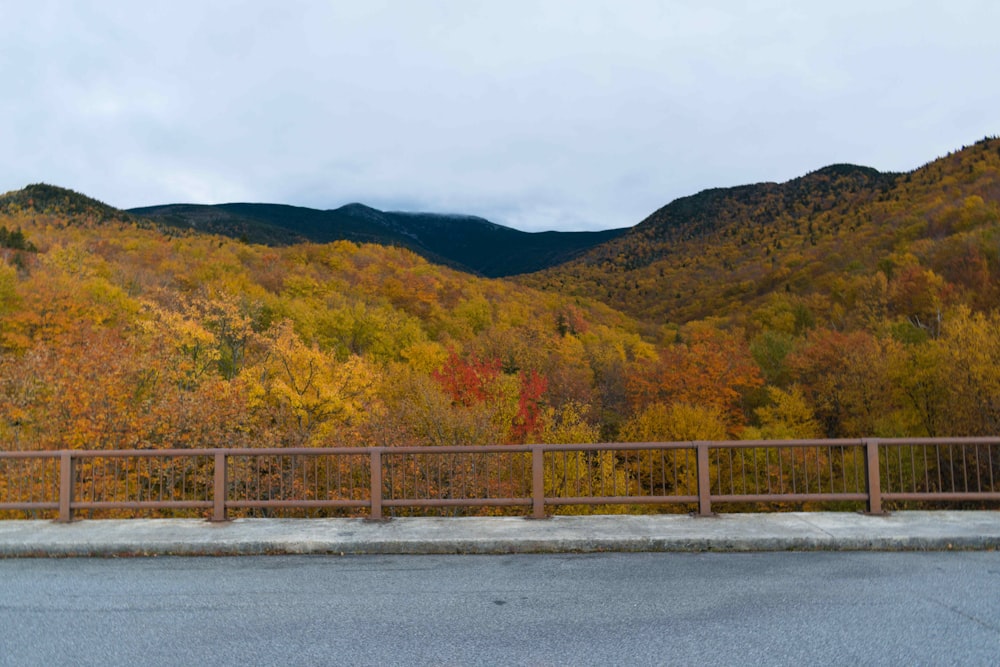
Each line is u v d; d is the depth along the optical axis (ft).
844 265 437.58
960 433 132.05
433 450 29.99
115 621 18.44
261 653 16.02
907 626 17.38
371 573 23.41
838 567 23.52
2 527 29.22
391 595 20.71
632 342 336.90
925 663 15.02
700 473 30.17
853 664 14.99
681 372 204.95
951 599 19.69
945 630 17.08
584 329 351.25
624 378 236.84
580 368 256.11
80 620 18.56
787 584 21.42
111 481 63.77
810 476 88.79
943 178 596.70
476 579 22.49
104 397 85.71
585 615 18.57
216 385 97.19
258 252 442.91
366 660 15.53
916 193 605.73
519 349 247.91
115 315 191.11
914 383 143.64
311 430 102.83
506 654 15.80
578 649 16.06
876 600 19.62
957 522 28.53
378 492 30.01
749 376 199.52
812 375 190.80
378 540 26.48
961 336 135.03
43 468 30.91
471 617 18.51
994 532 26.55
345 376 106.63
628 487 33.78
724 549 26.22
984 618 17.99
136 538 26.99
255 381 105.29
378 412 102.83
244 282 303.48
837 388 171.42
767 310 336.70
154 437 88.89
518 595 20.57
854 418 160.86
